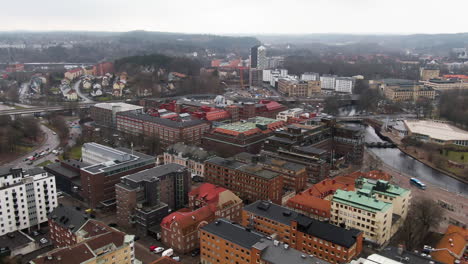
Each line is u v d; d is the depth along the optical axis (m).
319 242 177.25
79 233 175.50
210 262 180.38
